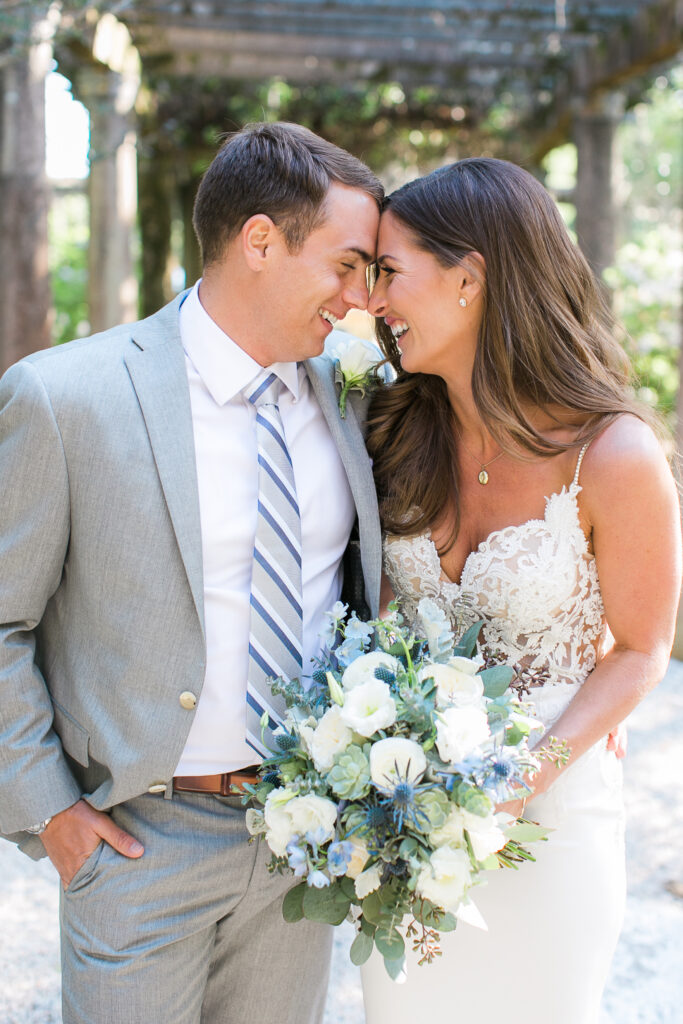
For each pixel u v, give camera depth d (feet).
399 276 6.20
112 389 5.72
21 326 16.30
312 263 5.86
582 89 22.65
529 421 6.20
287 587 5.88
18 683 5.70
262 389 6.02
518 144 26.94
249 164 5.87
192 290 6.44
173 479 5.65
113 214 20.38
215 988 6.42
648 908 10.52
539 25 20.39
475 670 5.30
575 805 6.15
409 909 5.18
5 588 5.64
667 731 14.84
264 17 20.10
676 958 9.70
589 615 6.28
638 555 5.95
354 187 6.03
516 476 6.33
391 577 6.77
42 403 5.57
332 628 5.86
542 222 6.21
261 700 5.77
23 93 15.93
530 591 6.09
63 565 5.90
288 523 5.92
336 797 5.24
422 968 6.20
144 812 5.89
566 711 6.06
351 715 5.06
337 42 22.35
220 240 5.98
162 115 25.55
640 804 12.64
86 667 5.86
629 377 6.81
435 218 6.11
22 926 10.09
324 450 6.38
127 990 5.68
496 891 6.07
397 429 6.75
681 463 6.43
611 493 5.94
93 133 20.25
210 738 5.87
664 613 6.04
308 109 25.98
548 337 6.18
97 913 5.74
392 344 6.95
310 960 6.43
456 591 6.41
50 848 5.82
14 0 12.89
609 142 23.13
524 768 5.19
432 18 19.93
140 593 5.64
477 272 6.15
